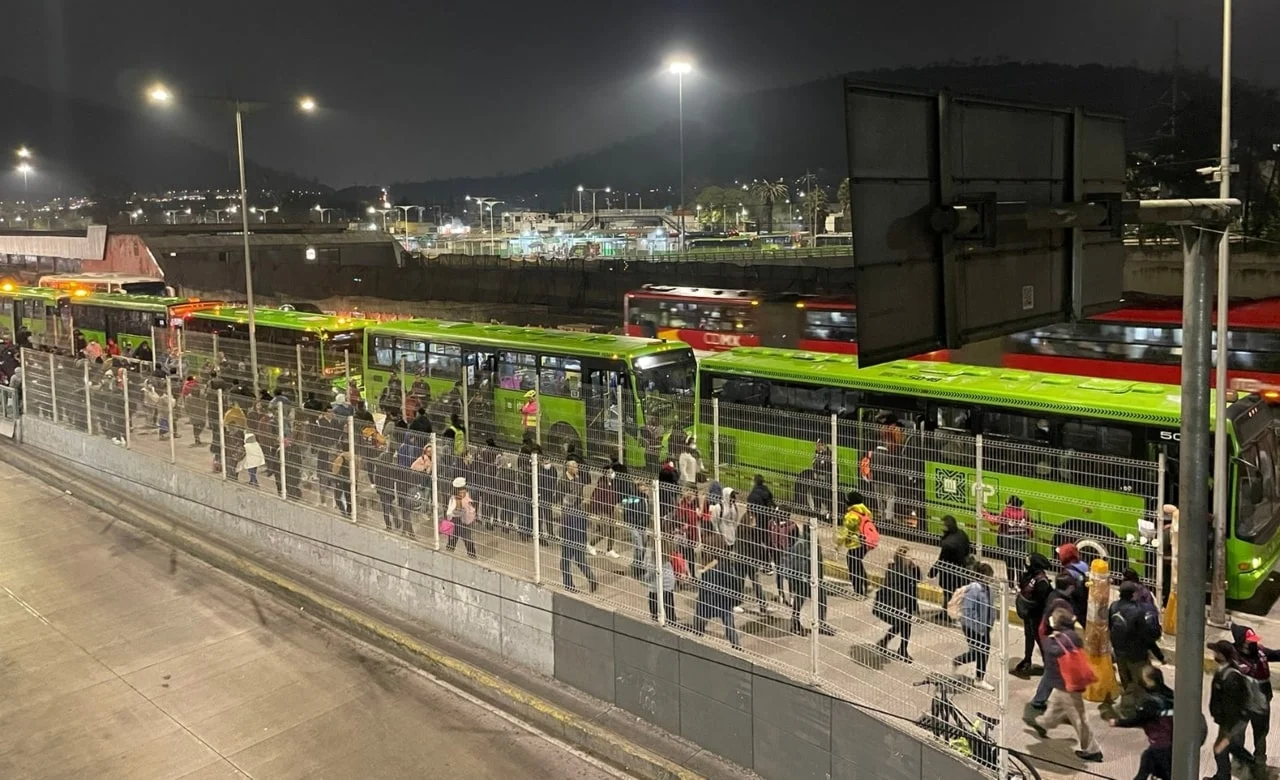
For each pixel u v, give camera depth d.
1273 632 11.61
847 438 14.47
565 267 56.25
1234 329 17.72
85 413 22.48
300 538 16.00
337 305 57.69
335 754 10.60
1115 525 12.33
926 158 4.60
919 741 8.23
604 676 11.22
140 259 55.31
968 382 14.57
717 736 10.02
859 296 4.23
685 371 18.95
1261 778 8.05
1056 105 5.32
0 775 10.24
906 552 9.26
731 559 10.23
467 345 21.25
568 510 11.77
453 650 12.81
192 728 11.19
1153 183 47.44
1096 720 9.47
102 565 16.67
